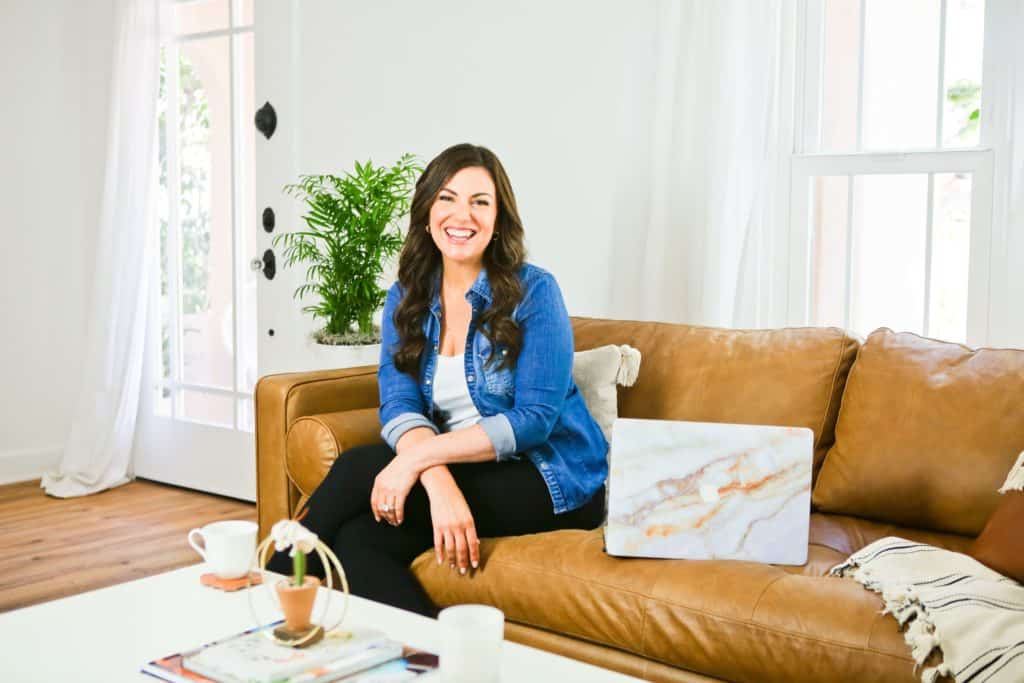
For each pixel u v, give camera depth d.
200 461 4.24
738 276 2.99
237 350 4.11
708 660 1.75
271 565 2.08
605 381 2.43
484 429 2.10
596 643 1.89
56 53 4.48
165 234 4.33
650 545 1.93
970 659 1.50
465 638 1.24
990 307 2.76
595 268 3.31
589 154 3.28
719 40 2.92
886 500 2.16
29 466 4.47
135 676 1.35
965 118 2.79
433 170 2.26
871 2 2.89
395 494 2.04
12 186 4.38
